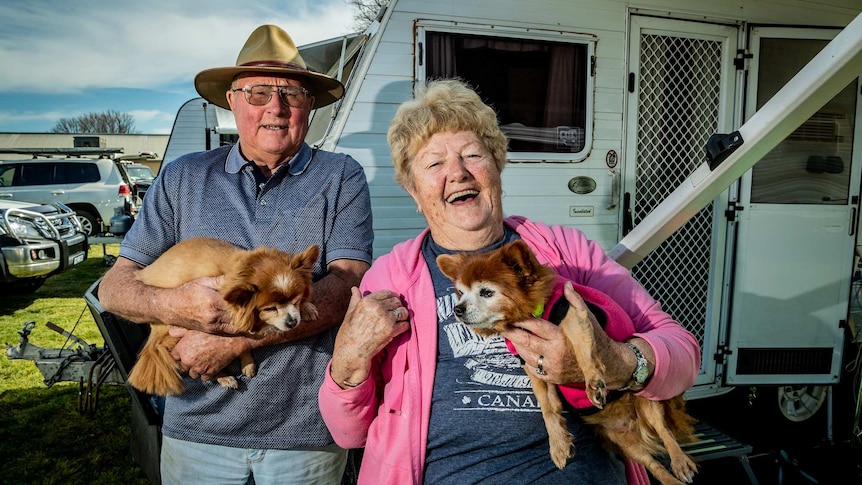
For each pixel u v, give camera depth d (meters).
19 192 14.48
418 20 3.64
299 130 2.36
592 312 1.79
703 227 4.16
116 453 4.54
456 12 3.68
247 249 2.29
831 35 4.20
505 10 3.75
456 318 1.84
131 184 16.38
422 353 1.87
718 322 4.21
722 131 4.21
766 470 4.01
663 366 1.75
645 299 2.06
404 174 2.29
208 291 2.01
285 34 2.46
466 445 1.83
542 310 1.71
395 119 2.23
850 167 4.18
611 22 3.94
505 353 1.84
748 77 4.17
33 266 8.68
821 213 4.18
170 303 2.03
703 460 3.52
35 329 7.46
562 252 2.11
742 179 4.10
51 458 4.46
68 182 14.98
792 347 4.24
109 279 2.24
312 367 2.24
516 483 1.76
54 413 5.27
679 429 2.05
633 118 4.05
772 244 4.17
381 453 1.87
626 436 1.90
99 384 3.64
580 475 1.81
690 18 4.04
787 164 4.13
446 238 2.13
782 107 1.95
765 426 4.49
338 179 2.35
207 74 2.50
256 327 2.05
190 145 8.10
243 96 2.30
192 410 2.21
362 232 2.36
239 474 2.24
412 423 1.83
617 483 1.88
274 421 2.21
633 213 4.12
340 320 2.23
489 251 1.97
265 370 2.18
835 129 4.15
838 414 4.38
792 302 4.22
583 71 3.94
